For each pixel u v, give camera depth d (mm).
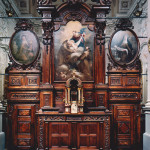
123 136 8109
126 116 8203
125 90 8289
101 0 8469
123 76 8320
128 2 14422
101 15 8445
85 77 8414
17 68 8297
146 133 7637
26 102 8219
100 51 8367
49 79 8219
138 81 8305
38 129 7254
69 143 7238
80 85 7734
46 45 8352
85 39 8562
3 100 11094
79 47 8523
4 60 11633
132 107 8242
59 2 15250
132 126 8156
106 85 8164
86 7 8531
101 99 8117
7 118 8406
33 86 8234
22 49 8414
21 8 14867
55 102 8289
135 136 8117
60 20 8578
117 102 8266
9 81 8250
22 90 8242
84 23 8602
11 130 8062
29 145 8008
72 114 7277
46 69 8250
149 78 7898
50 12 8367
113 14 15289
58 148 7230
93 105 8320
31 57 8406
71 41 8539
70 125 7316
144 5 10867
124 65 8352
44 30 8406
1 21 10633
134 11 12914
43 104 8039
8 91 8227
